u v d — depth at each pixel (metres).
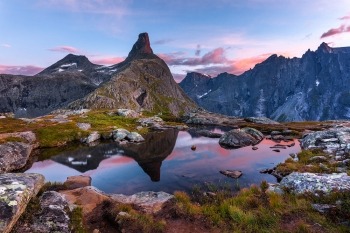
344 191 18.19
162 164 41.88
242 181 31.27
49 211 16.58
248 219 16.62
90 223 17.86
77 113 141.25
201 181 31.97
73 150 56.72
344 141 37.59
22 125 77.94
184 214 18.41
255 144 57.66
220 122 117.75
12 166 40.81
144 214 18.45
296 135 70.62
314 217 16.08
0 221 13.32
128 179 34.06
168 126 101.38
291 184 22.17
